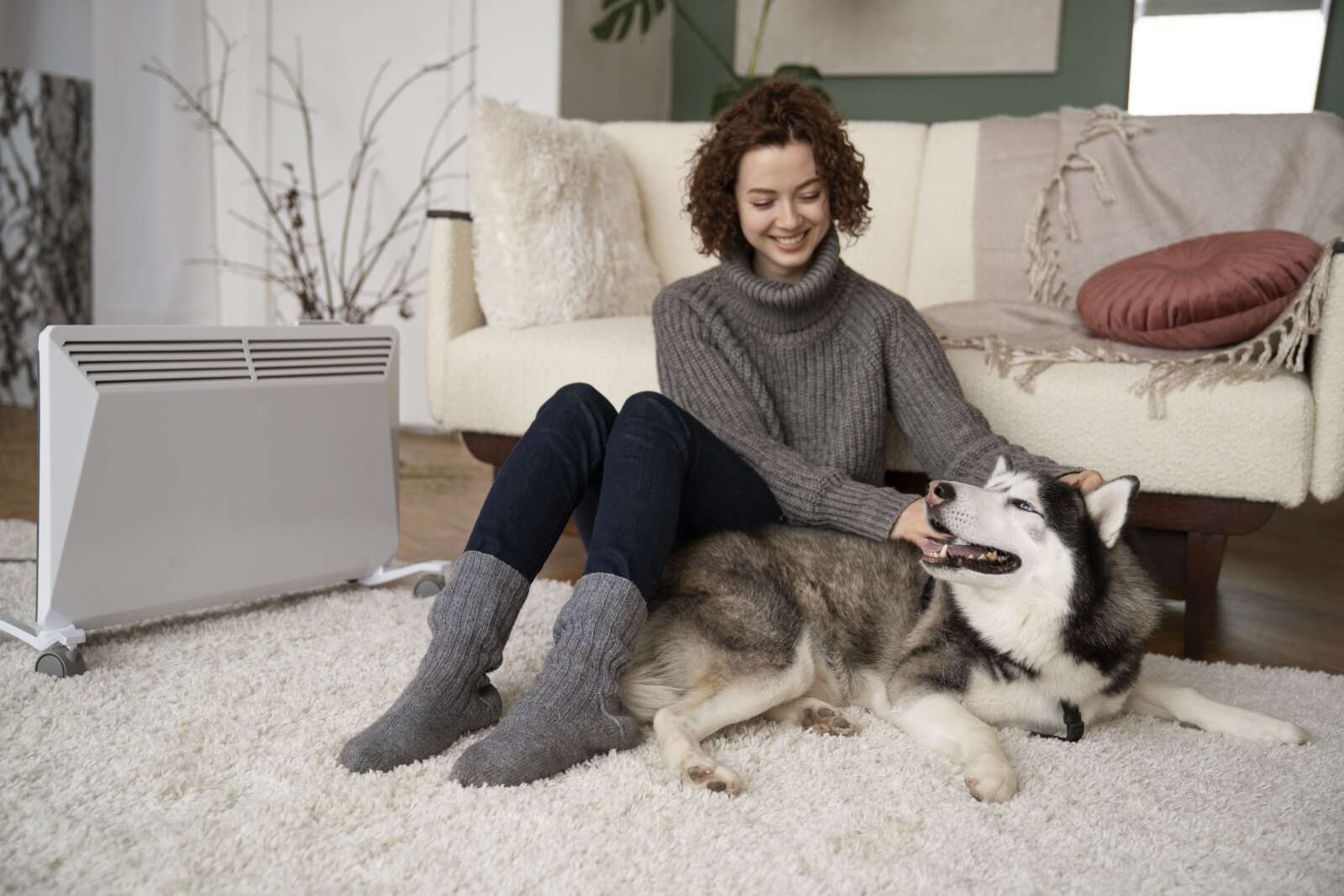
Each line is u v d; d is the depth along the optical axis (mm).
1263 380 2016
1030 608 1492
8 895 1061
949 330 2471
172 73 4461
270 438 1927
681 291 1919
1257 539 3219
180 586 1883
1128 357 2174
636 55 5055
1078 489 1516
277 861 1142
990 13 5008
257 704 1582
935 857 1192
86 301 5004
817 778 1390
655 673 1526
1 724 1487
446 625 1452
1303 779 1429
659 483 1504
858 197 1868
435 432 4555
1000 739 1542
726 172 1826
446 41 4277
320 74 4414
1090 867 1187
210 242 4582
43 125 4766
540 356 2590
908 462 2301
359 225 4457
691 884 1118
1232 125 2715
